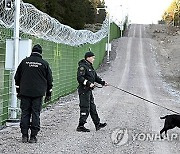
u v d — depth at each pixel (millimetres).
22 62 8133
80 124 9602
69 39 19797
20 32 11258
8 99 10227
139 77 36969
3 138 8336
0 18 9984
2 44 10016
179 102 19938
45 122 10812
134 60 50562
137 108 15320
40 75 8055
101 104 16203
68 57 19875
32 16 11359
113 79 33938
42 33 12859
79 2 59281
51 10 45312
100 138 8836
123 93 22547
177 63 49625
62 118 11742
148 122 11656
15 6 9914
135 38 71500
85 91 9539
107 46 48875
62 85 18438
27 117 8062
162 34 83875
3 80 9945
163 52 58531
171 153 7715
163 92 25969
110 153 7398
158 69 44812
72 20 54094
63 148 7605
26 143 7914
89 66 9727
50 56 15312
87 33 30031
